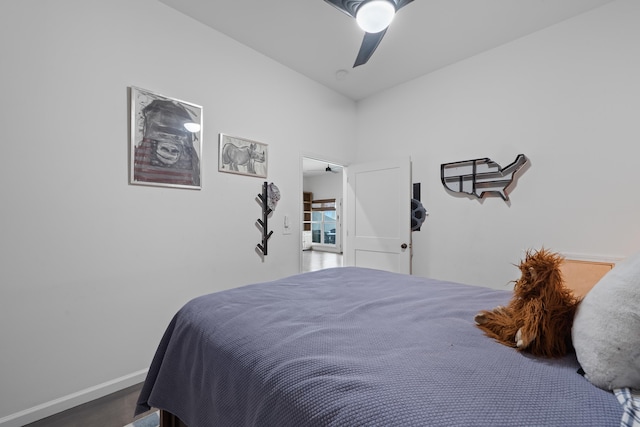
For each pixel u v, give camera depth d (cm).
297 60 293
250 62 271
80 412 168
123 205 195
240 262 262
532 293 86
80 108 179
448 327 100
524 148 250
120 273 194
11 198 157
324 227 1071
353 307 123
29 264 162
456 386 63
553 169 235
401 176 328
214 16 229
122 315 194
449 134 300
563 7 216
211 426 91
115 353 191
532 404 56
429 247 313
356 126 389
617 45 207
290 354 81
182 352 116
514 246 255
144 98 204
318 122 338
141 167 203
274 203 288
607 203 210
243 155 264
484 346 84
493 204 269
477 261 279
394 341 88
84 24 180
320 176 1062
